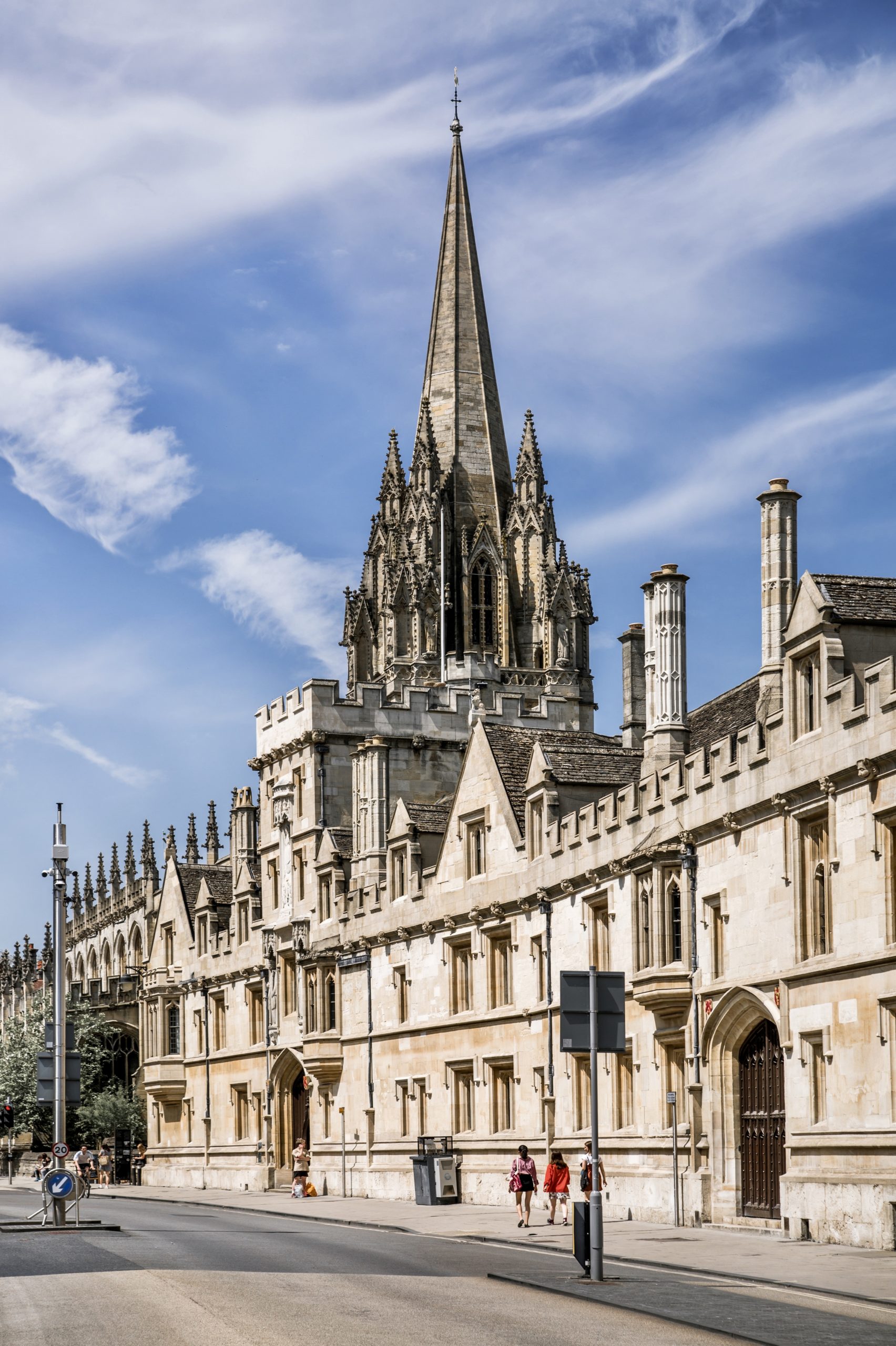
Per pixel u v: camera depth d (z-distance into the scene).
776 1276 31.61
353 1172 69.25
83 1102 101.38
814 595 40.25
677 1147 45.66
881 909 37.25
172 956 94.75
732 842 44.00
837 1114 38.62
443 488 116.25
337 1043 71.94
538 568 113.88
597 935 51.88
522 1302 28.16
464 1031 60.69
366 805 72.06
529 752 60.69
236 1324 24.83
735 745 44.19
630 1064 50.38
